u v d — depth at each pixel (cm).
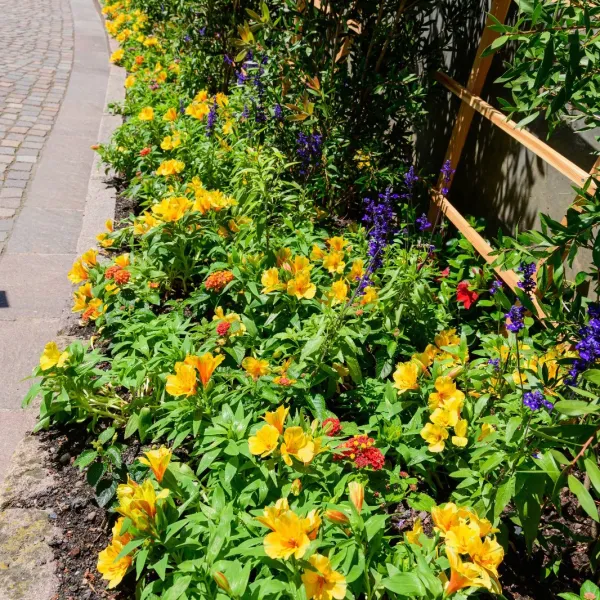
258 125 480
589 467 160
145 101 627
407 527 226
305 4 439
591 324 182
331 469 213
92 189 496
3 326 333
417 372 252
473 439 230
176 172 417
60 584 206
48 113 668
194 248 356
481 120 395
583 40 184
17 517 227
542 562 221
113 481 233
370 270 278
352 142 433
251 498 208
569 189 297
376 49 440
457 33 428
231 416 223
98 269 331
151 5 879
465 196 418
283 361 275
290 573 178
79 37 1057
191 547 194
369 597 178
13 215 451
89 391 260
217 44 646
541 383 198
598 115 199
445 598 170
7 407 282
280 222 385
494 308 336
